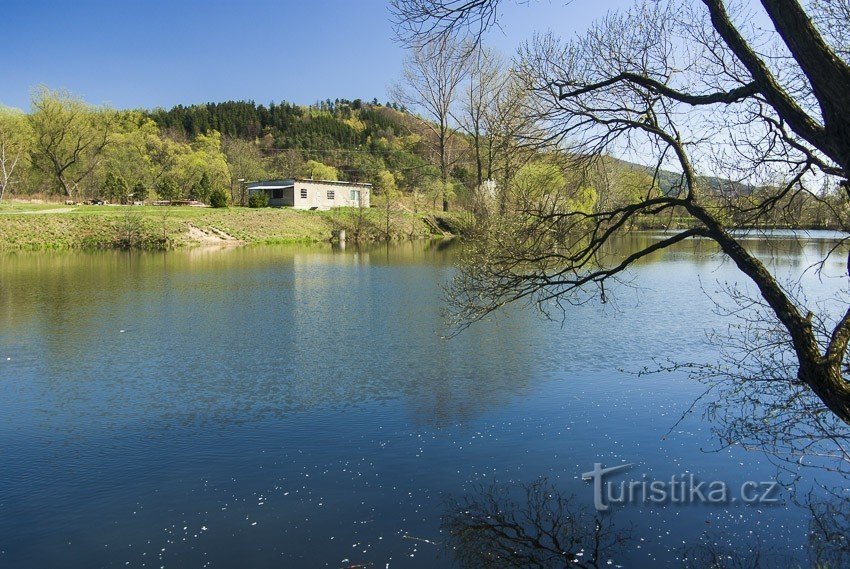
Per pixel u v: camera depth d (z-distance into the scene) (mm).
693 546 6387
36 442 9305
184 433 9617
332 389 11805
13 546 6492
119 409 10781
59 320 18656
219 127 123938
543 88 6730
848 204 7004
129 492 7676
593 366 13195
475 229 12797
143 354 14609
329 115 141500
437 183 64938
